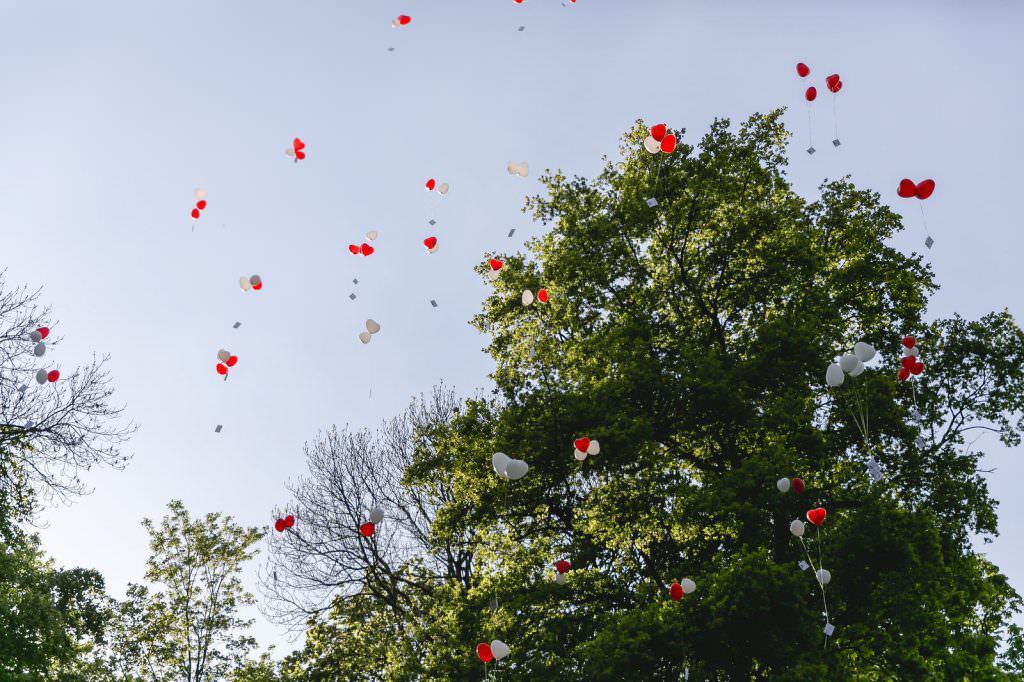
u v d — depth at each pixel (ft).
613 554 43.45
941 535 36.35
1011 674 51.19
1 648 47.93
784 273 39.96
